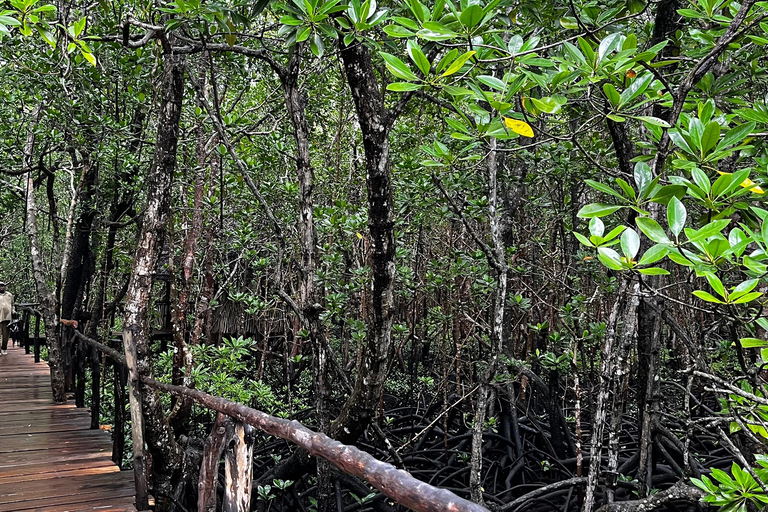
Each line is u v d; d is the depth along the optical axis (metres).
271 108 6.79
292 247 5.79
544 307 6.95
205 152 5.31
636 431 7.18
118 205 8.62
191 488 4.67
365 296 6.35
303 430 1.78
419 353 10.17
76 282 9.63
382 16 2.53
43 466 4.46
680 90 2.22
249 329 9.03
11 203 9.79
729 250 1.57
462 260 5.21
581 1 3.40
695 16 2.34
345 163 9.03
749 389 2.45
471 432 7.00
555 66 2.35
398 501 1.24
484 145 2.82
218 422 2.49
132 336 3.82
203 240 7.86
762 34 2.81
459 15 2.04
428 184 4.69
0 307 11.21
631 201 1.98
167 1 3.85
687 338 3.95
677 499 4.20
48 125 7.38
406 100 3.37
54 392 7.00
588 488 3.55
